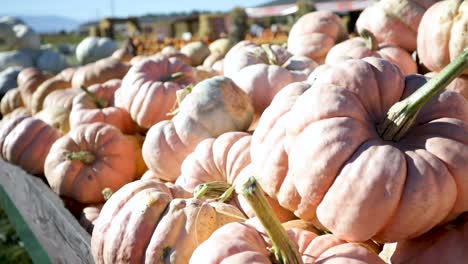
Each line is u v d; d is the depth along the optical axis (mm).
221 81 1205
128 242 768
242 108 1195
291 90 858
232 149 1043
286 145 743
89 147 1397
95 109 1625
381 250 802
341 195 660
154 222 780
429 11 1235
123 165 1407
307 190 693
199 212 776
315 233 764
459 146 675
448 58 1159
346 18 6098
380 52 1393
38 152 1601
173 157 1169
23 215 1671
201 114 1157
